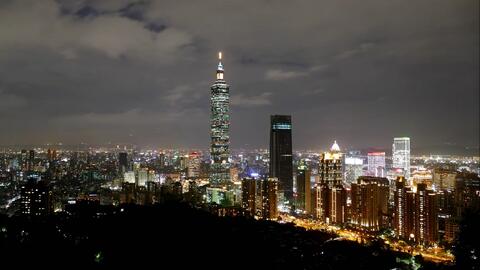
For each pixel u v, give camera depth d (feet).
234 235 283.18
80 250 234.38
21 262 212.84
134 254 231.09
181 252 235.61
